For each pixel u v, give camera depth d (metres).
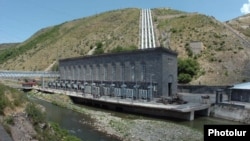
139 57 67.69
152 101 59.09
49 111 57.72
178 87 73.25
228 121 46.31
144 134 36.81
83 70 92.38
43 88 100.06
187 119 46.75
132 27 175.50
